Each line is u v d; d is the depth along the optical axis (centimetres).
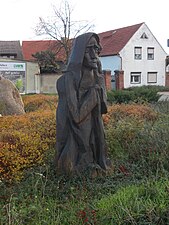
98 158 583
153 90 1853
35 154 622
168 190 425
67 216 414
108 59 4394
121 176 567
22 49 4778
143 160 619
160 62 4547
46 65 3897
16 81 3056
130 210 385
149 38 4453
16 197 478
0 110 1163
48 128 775
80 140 562
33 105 1464
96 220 386
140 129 772
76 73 559
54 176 560
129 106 1134
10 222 382
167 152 632
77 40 573
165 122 877
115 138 739
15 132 715
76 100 553
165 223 370
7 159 577
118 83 3025
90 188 518
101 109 588
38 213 415
